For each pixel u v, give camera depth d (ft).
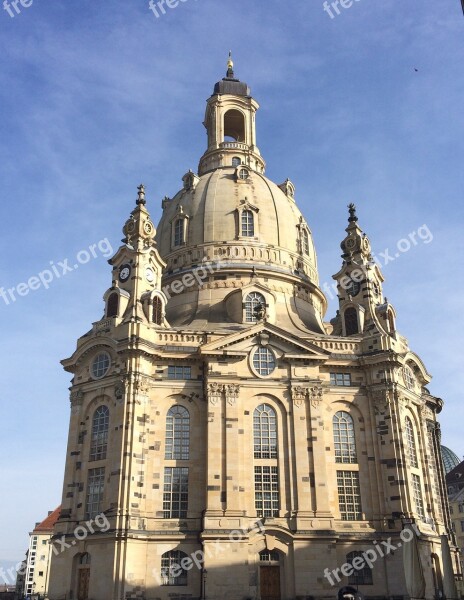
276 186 321.93
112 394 227.61
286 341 234.99
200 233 290.35
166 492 215.51
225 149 342.03
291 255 292.20
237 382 224.94
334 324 313.94
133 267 254.88
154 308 248.93
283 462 220.02
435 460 276.21
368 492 224.74
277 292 275.80
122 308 244.63
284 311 269.23
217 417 220.23
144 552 203.00
